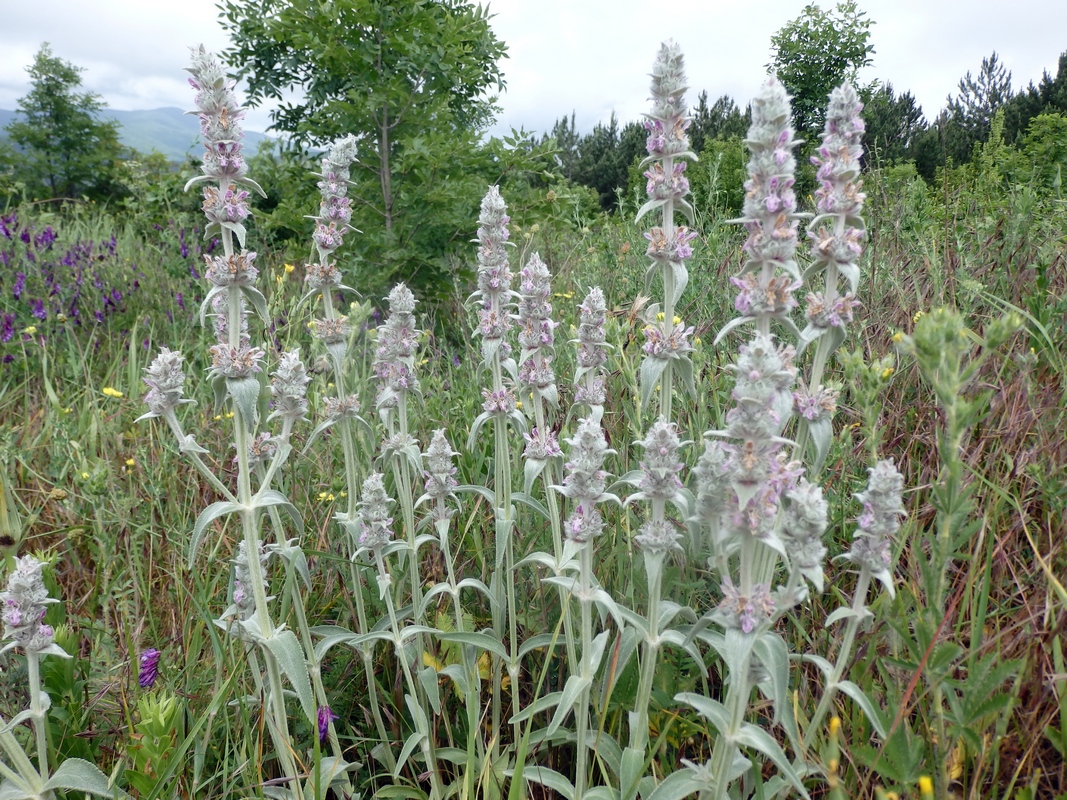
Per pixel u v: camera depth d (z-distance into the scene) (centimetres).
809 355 396
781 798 218
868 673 226
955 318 189
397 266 789
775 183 219
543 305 298
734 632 188
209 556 333
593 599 235
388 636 280
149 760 226
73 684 266
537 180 1119
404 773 315
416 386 304
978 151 1066
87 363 637
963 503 194
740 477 181
